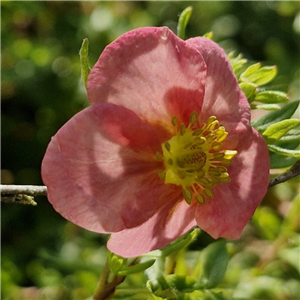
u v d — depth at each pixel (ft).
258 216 0.89
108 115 0.61
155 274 0.71
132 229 0.63
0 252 1.11
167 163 0.63
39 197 1.17
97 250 1.05
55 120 1.25
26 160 1.23
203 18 1.52
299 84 1.16
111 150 0.62
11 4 1.18
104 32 1.29
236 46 1.45
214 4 1.53
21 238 1.14
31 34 1.28
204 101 0.64
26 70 1.23
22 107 1.27
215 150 0.64
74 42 1.28
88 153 0.61
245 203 0.64
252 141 0.65
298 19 1.24
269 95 0.69
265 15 1.49
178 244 0.66
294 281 0.89
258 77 0.72
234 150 0.65
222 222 0.64
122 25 1.34
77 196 0.61
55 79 1.24
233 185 0.65
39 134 1.24
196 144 0.64
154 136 0.63
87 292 0.90
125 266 0.68
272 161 0.71
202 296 0.72
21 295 1.00
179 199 0.64
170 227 0.64
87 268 0.90
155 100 0.63
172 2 1.52
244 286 0.88
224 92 0.65
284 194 0.97
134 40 0.62
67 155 0.60
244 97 0.65
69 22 1.29
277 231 0.89
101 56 0.62
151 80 0.63
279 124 0.67
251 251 0.95
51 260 0.94
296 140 0.69
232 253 0.91
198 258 0.77
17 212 1.16
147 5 1.49
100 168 0.61
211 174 0.64
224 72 0.65
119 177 0.62
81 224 0.61
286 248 0.88
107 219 0.61
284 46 1.43
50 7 1.28
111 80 0.62
